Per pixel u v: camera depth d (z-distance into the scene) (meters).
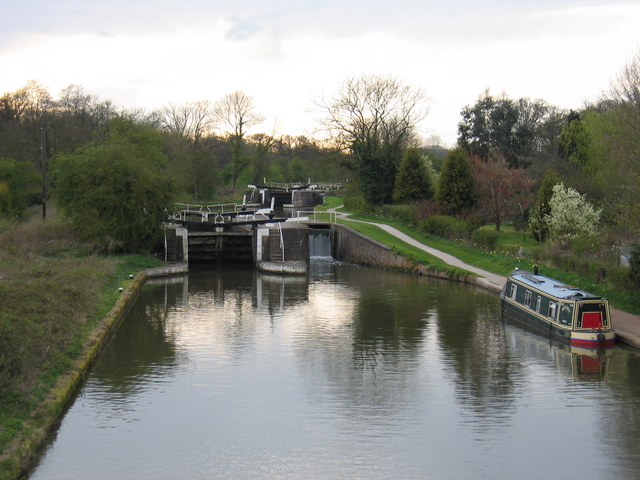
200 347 24.28
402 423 16.77
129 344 24.61
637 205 29.39
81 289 23.97
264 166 105.44
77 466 14.25
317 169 71.56
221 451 15.09
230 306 32.38
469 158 58.09
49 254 39.91
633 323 25.47
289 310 31.27
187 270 44.94
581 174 48.66
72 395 18.42
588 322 24.31
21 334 16.48
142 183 43.72
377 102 67.06
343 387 19.61
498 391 19.22
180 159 80.50
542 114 83.94
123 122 69.75
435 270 41.47
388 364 22.00
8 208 54.41
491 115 71.62
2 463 12.93
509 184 50.69
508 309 29.02
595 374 20.75
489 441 15.66
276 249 47.44
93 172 42.94
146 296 35.19
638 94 34.06
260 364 22.03
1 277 24.38
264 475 13.91
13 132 73.06
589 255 33.62
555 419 17.03
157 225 44.91
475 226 49.84
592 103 73.06
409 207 57.94
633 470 14.15
